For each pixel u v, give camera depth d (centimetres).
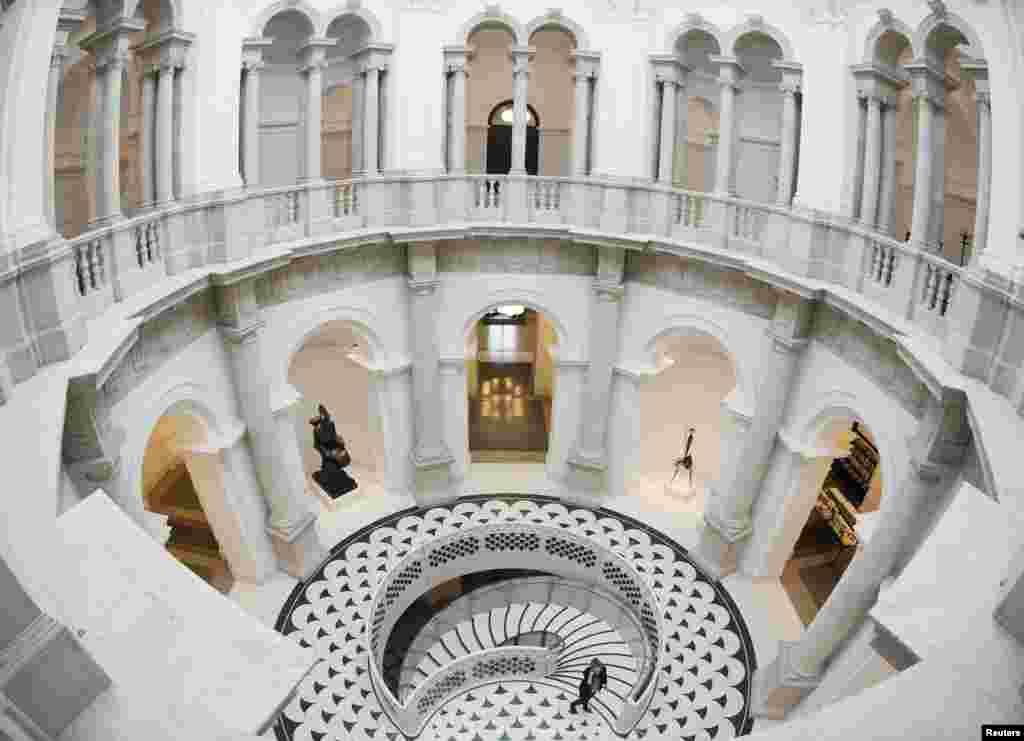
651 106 1989
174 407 1648
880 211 1686
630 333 2117
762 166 2397
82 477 1222
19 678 532
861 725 552
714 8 1866
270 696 611
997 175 1196
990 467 957
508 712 1752
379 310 2055
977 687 583
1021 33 1148
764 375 1880
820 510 2255
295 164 2336
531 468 2397
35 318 1116
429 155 2006
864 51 1617
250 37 1719
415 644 2002
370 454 2455
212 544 2089
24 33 1076
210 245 1641
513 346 3353
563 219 2084
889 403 1527
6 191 1076
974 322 1204
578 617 2064
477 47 2678
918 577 764
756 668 1773
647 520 2195
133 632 643
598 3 1962
